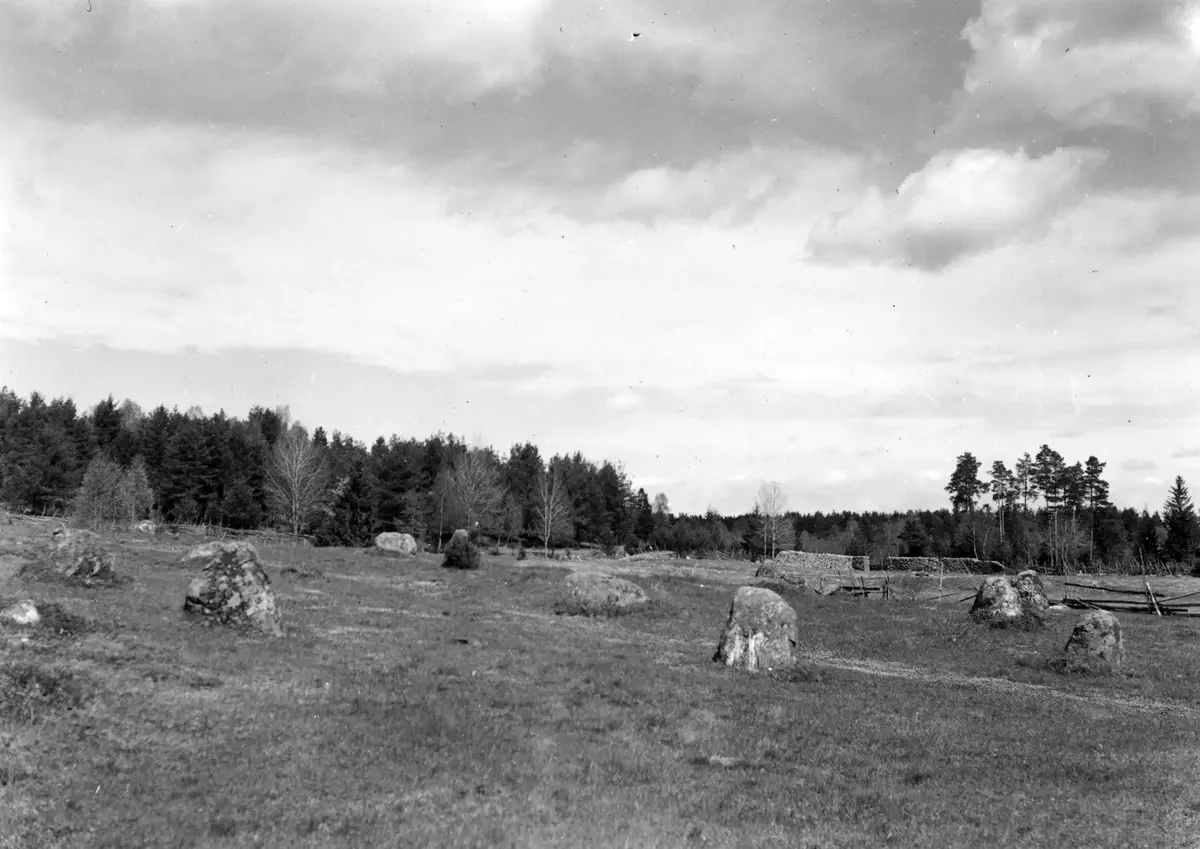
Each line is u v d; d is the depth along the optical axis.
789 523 127.88
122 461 116.50
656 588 56.03
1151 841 15.02
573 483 134.38
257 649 27.09
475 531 89.88
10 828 12.94
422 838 13.89
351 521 95.25
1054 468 131.62
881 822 15.84
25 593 30.27
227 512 107.12
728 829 15.15
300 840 13.55
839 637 41.44
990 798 17.62
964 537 126.12
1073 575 77.75
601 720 22.83
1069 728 24.25
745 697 26.73
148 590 36.03
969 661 36.06
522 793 16.72
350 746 18.72
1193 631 44.03
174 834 13.39
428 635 34.09
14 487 95.12
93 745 16.78
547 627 40.03
